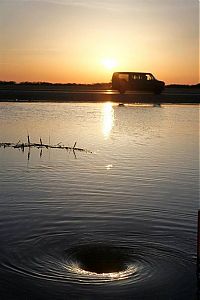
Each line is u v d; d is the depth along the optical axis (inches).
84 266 297.9
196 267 297.4
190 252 322.3
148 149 784.3
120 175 570.6
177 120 1311.5
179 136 964.6
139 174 577.6
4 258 303.9
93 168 612.7
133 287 269.3
